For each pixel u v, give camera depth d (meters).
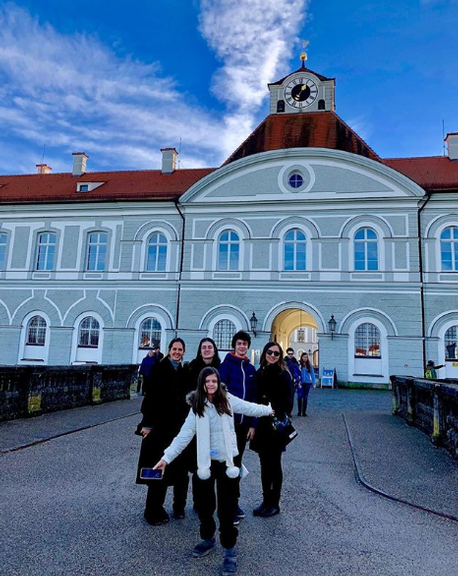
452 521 5.11
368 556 4.21
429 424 9.98
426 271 22.67
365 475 6.89
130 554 4.14
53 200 27.30
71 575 3.73
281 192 24.42
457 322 22.02
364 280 22.86
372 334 22.48
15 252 27.67
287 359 13.16
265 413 4.75
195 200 25.20
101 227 26.97
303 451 8.57
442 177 24.48
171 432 5.01
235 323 23.81
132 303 25.52
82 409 12.90
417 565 4.04
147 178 30.03
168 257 25.59
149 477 4.33
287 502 5.71
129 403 15.04
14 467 6.82
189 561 4.04
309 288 23.31
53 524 4.76
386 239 23.02
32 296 26.95
